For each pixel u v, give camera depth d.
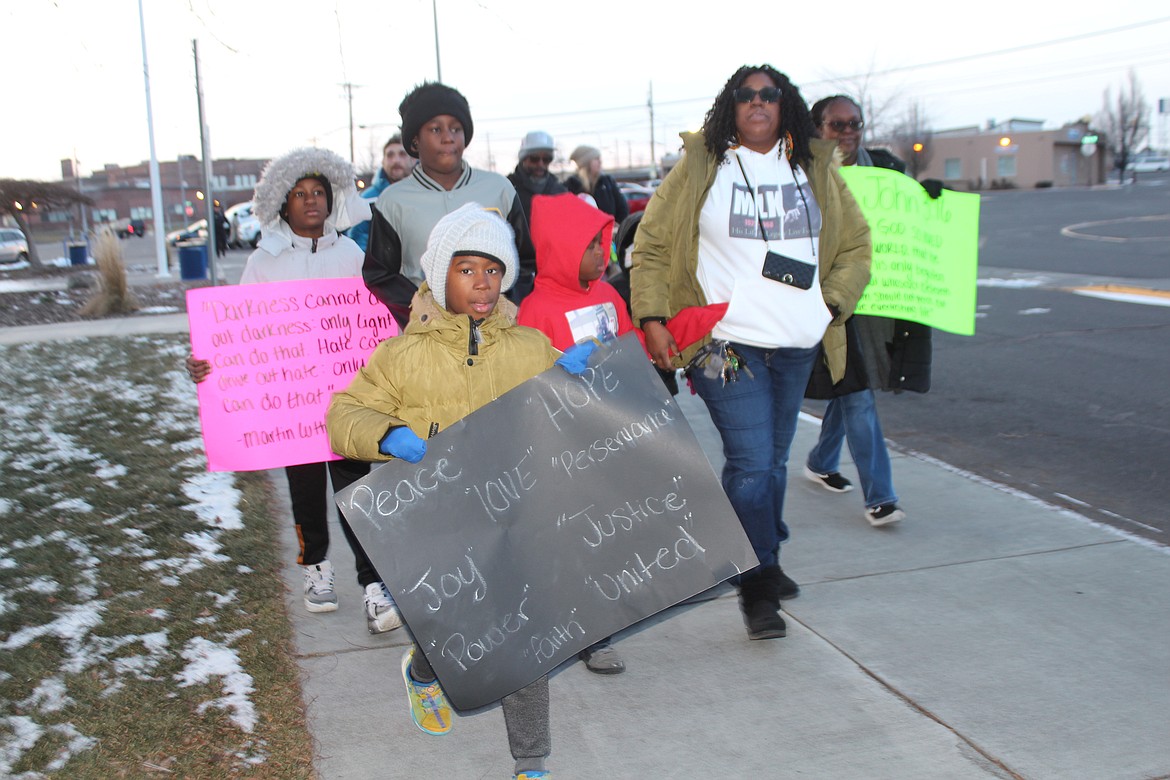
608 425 2.87
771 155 3.78
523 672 2.71
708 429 7.12
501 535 2.75
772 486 3.78
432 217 3.86
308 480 4.16
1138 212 30.16
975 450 6.55
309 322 4.19
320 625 4.03
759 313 3.66
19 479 5.68
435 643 2.68
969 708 3.29
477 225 2.79
